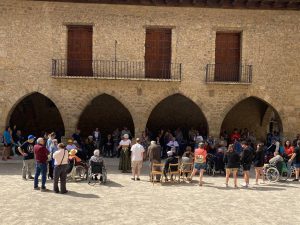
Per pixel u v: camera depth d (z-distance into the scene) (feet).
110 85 69.82
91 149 67.62
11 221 32.48
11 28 68.90
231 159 48.29
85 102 69.77
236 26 70.18
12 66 69.26
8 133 66.18
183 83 70.08
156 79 69.10
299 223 33.88
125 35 69.46
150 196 42.70
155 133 86.58
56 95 69.67
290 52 70.95
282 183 51.98
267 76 70.95
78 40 70.38
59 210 36.17
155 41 70.90
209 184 50.39
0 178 50.75
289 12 70.54
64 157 42.88
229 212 36.86
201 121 86.48
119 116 86.48
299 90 71.26
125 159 57.62
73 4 69.00
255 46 70.64
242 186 49.16
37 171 44.60
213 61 70.13
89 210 36.40
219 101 70.59
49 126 86.28
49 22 69.05
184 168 51.65
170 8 69.46
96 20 69.21
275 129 88.22
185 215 35.50
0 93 69.46
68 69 70.28
